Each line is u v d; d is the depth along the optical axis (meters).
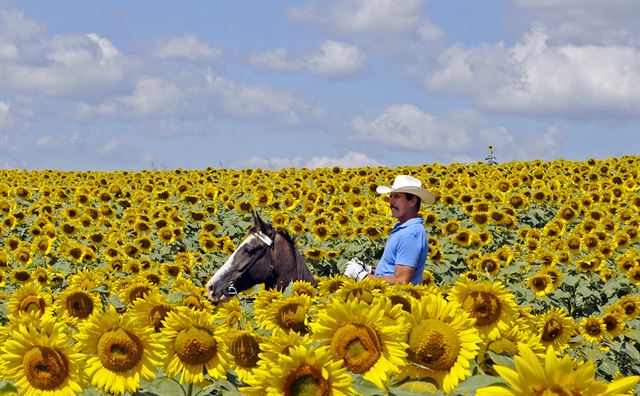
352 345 3.37
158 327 4.24
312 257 14.83
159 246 16.25
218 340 3.83
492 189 20.44
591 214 17.58
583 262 13.10
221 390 3.93
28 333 3.58
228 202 19.23
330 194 20.83
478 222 16.80
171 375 3.79
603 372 8.65
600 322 9.58
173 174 27.02
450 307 3.56
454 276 13.95
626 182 21.03
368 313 3.38
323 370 3.08
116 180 25.30
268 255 9.32
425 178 22.58
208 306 5.64
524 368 2.42
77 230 16.80
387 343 3.38
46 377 3.57
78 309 6.07
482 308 3.99
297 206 19.42
